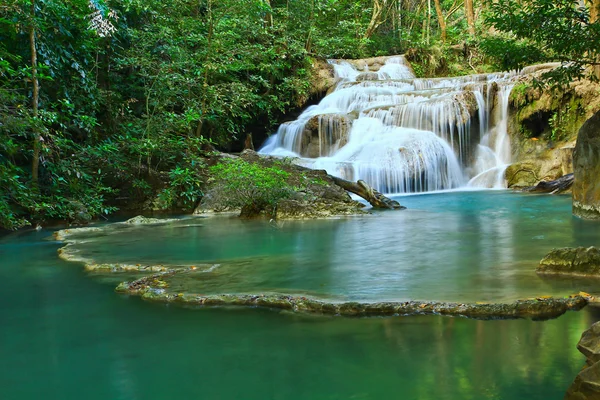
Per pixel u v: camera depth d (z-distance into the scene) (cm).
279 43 1980
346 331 295
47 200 927
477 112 1639
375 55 2742
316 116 1744
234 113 1514
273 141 1877
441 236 650
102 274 469
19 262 541
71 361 260
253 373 240
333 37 2425
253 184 956
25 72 853
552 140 1509
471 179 1562
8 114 852
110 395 221
